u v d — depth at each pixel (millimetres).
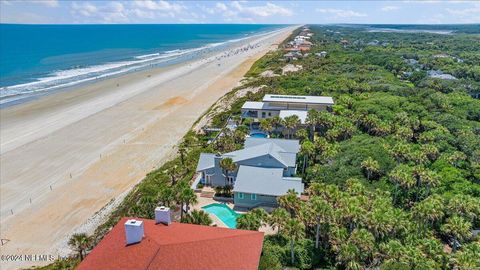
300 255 37969
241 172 53188
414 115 84250
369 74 135750
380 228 37688
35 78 153500
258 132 78375
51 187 60531
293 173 56500
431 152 62375
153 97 118375
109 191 59438
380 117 81938
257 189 50312
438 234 44531
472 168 59969
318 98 90000
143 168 67375
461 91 111438
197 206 51188
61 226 50281
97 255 29328
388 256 35094
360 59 171250
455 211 45031
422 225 42250
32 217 52406
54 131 85938
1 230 49469
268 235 41781
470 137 70750
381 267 33375
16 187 60375
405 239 38500
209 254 28625
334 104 89812
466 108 93000
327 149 61594
